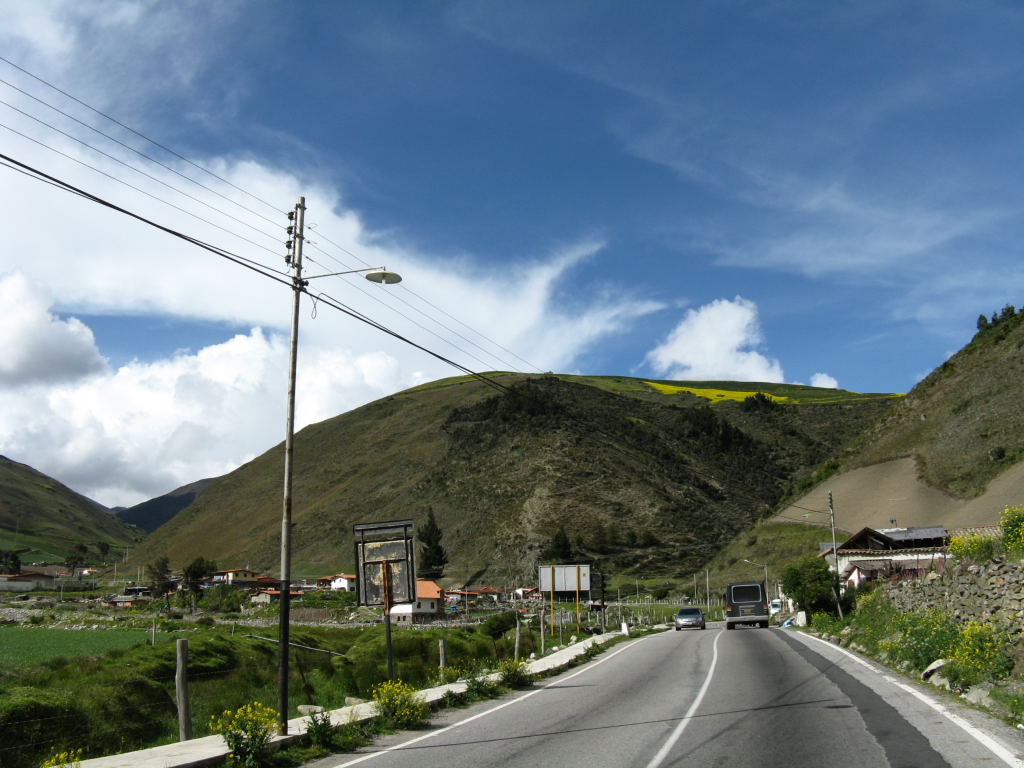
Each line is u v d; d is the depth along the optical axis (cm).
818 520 8731
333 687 2078
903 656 1794
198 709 1650
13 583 13662
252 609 9006
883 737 1016
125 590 12700
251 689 1947
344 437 18262
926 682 1527
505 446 14225
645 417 17850
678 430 17150
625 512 12062
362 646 2523
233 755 1003
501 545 11256
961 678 1369
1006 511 1794
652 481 13225
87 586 14362
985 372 9081
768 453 17000
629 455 14175
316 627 6034
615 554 10831
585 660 2505
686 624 4544
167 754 1016
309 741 1129
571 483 12675
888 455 9119
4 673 2197
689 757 942
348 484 15212
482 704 1551
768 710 1288
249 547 14100
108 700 1421
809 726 1121
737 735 1076
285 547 1270
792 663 2039
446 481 13750
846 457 10162
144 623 6919
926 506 7469
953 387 9444
